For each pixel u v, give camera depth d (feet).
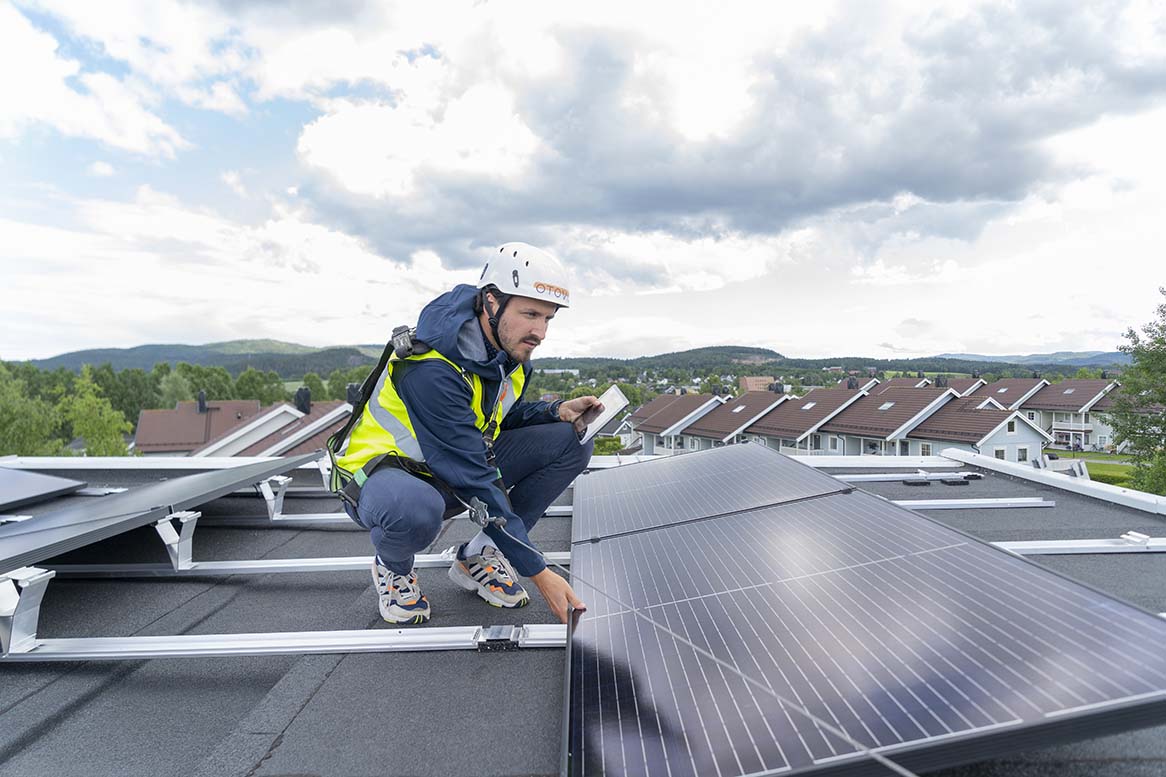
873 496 7.45
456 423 6.98
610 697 4.51
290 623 7.89
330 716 5.63
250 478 10.21
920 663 3.88
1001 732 3.14
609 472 12.96
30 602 6.84
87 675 6.68
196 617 8.14
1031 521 10.95
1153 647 3.45
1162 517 11.10
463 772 4.79
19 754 5.34
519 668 6.40
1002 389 197.36
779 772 3.35
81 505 10.18
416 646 6.79
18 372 334.24
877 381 197.26
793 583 5.52
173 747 5.41
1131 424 118.52
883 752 3.24
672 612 5.60
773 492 8.71
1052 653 3.62
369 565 9.18
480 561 8.44
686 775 3.54
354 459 7.71
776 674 4.21
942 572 5.04
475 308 7.21
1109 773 4.04
